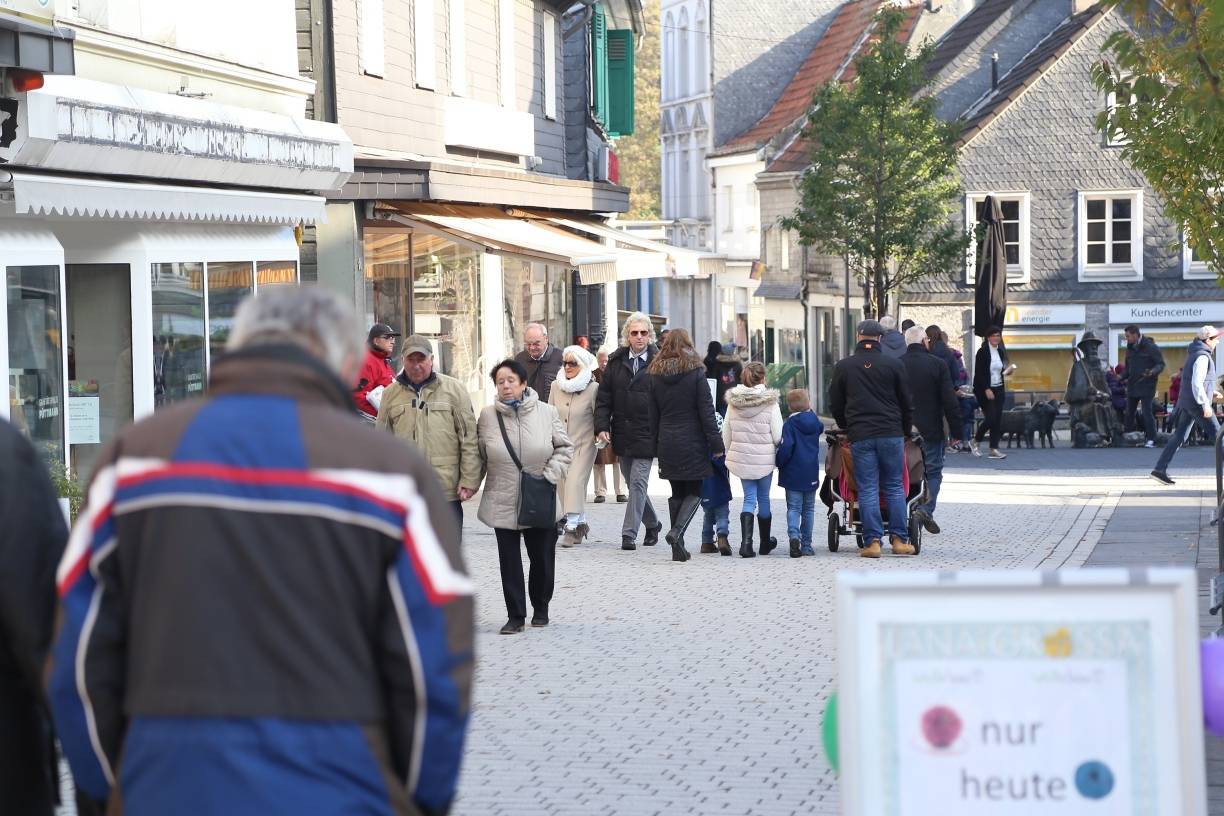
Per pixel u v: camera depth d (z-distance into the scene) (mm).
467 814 9586
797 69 88500
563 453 15930
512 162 39188
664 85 97750
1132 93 14016
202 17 23297
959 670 5625
